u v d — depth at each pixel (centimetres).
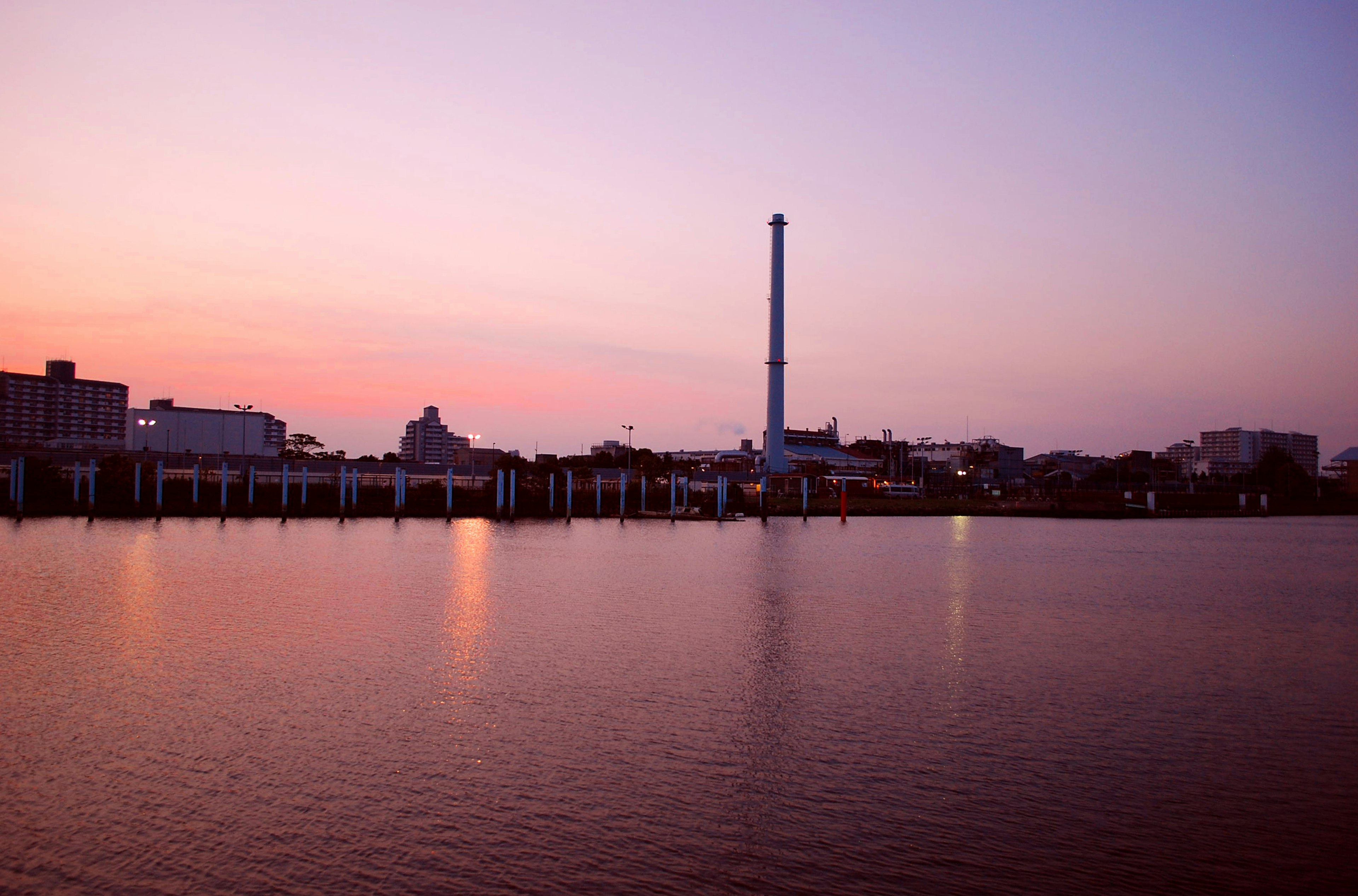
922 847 2198
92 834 2195
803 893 1986
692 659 4050
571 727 3023
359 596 5669
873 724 3122
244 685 3472
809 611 5456
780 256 19238
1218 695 3572
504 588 6131
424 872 2044
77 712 3102
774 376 19588
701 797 2466
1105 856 2164
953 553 9725
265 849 2133
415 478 16138
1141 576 7725
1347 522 18612
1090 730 3094
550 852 2144
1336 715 3306
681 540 10588
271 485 13375
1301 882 2052
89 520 11069
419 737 2894
